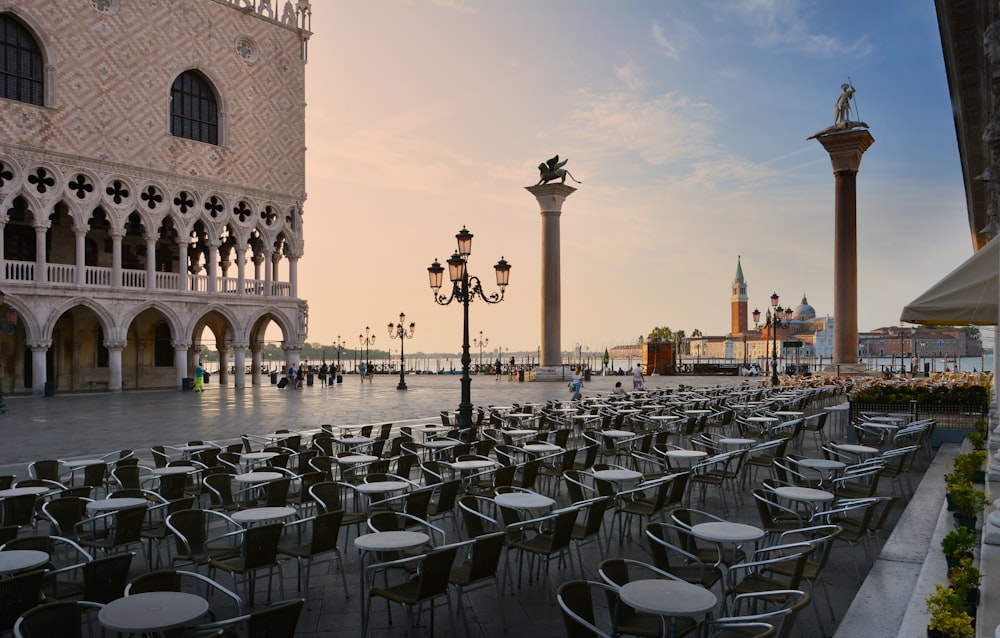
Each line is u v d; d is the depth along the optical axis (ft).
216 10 153.48
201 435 72.18
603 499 28.94
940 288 39.47
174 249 164.76
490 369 269.44
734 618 17.62
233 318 154.51
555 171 180.45
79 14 131.64
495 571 24.23
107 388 152.97
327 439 48.80
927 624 20.77
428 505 33.94
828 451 42.63
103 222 148.15
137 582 18.95
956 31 41.39
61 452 60.13
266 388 165.37
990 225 63.87
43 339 126.31
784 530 26.76
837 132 145.79
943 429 61.05
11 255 139.03
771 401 72.28
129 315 138.00
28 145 123.95
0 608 18.81
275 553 25.77
